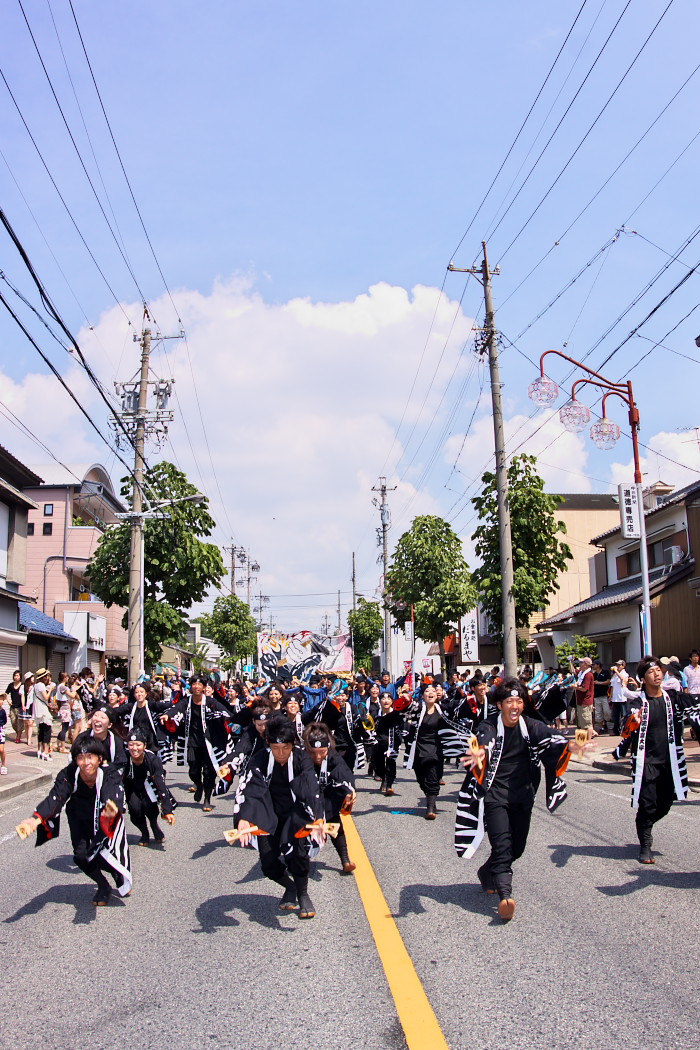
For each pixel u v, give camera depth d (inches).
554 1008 173.0
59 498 1460.4
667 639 913.5
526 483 868.0
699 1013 169.0
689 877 277.1
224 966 203.3
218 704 450.3
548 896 257.3
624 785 513.0
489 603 865.5
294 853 238.7
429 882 279.6
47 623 1177.4
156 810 353.4
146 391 924.6
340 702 422.3
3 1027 170.9
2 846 364.2
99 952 216.4
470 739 235.9
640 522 668.1
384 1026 166.6
